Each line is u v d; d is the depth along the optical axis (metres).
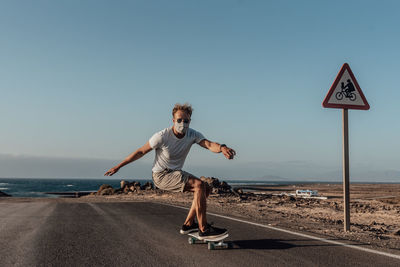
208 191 4.57
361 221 9.14
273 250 4.33
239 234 5.50
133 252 4.20
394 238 5.77
